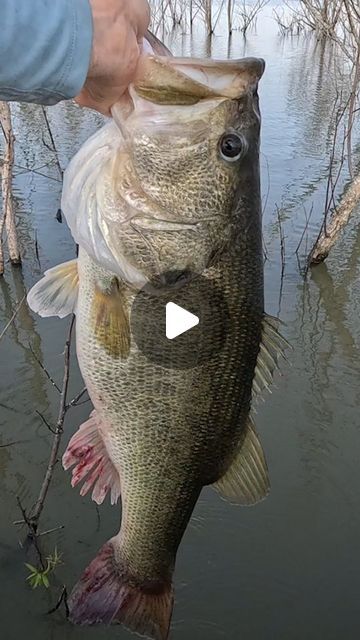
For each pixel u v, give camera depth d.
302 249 2.00
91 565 0.60
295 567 1.04
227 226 0.50
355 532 1.10
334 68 4.74
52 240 2.01
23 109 3.29
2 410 1.34
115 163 0.48
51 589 0.99
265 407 1.36
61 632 0.94
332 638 0.94
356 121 3.32
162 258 0.49
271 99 3.87
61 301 0.53
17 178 2.43
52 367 1.46
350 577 1.03
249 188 0.51
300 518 1.12
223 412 0.55
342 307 1.75
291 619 0.97
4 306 1.71
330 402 1.39
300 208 2.29
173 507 0.57
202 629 0.95
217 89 0.48
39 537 1.07
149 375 0.52
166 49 0.47
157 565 0.59
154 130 0.47
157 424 0.53
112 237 0.49
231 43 6.35
